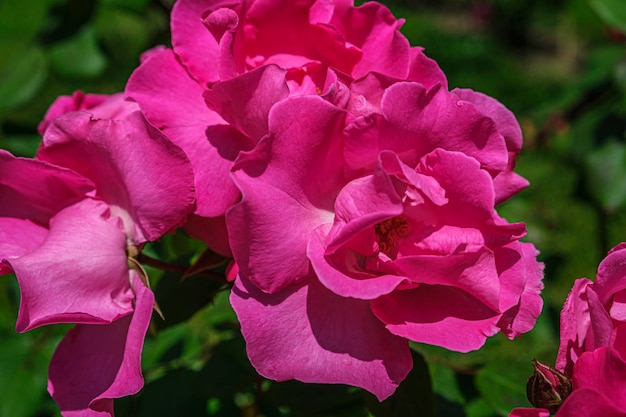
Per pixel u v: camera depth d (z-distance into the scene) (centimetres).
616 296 37
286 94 36
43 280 36
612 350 34
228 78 37
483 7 285
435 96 36
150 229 37
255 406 46
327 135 36
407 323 36
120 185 38
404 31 254
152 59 39
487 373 46
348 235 35
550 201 133
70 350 38
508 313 37
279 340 35
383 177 35
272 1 38
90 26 66
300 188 36
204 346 53
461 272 36
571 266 116
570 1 77
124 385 36
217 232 38
